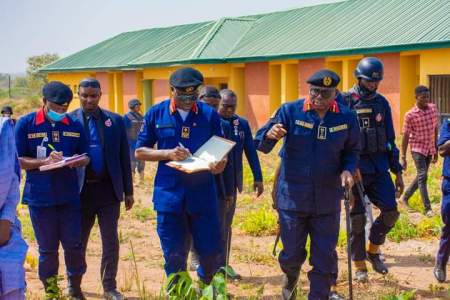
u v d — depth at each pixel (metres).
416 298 7.48
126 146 7.57
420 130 11.98
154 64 35.88
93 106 7.32
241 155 8.19
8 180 4.21
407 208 12.49
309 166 6.28
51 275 7.16
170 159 6.33
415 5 27.81
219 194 7.78
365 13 29.94
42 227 7.02
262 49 31.92
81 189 7.18
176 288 5.95
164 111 6.56
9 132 4.27
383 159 7.92
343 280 8.13
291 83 31.28
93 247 10.39
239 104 33.84
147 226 11.99
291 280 6.68
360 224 7.88
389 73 26.00
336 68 28.67
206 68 33.44
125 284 7.95
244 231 11.08
